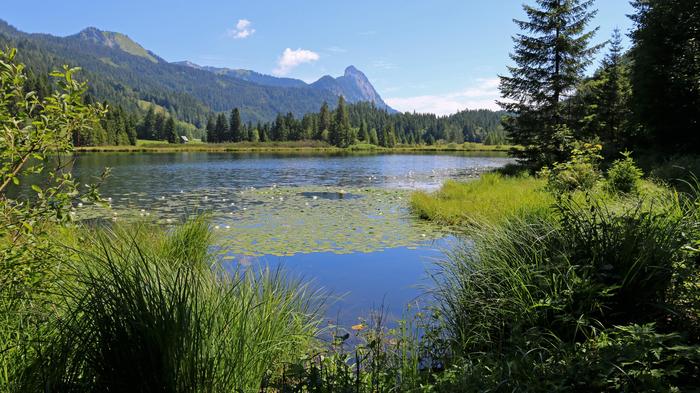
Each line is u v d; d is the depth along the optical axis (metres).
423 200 12.67
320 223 10.55
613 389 2.01
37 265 2.85
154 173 28.62
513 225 4.16
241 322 2.67
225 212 12.32
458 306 3.79
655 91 20.52
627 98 28.55
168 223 9.74
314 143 112.69
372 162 48.16
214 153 78.25
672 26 19.83
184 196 16.28
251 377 2.61
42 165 2.98
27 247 2.85
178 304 2.23
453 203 11.77
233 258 7.18
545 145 20.86
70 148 3.07
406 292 5.41
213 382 2.24
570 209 3.70
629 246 2.92
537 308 3.01
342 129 110.94
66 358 2.13
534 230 3.75
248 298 3.21
